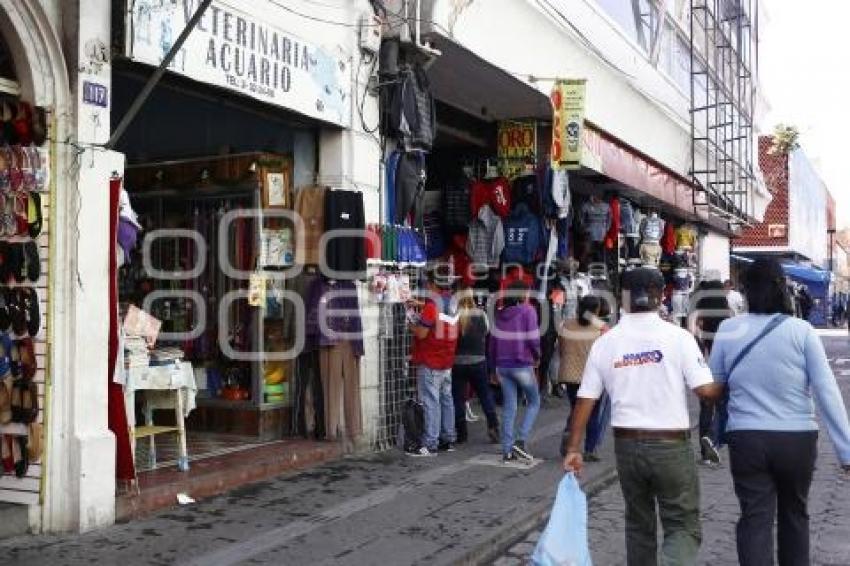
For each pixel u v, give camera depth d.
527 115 12.62
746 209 24.05
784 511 4.73
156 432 7.25
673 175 18.05
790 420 4.61
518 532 6.61
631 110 15.73
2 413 5.98
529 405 8.96
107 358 6.17
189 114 9.01
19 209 5.91
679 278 19.58
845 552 6.09
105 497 6.09
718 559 5.97
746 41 24.41
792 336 4.66
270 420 8.81
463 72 10.52
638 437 4.54
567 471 4.73
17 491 5.95
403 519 6.59
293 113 8.08
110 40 6.19
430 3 8.96
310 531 6.20
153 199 9.48
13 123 5.90
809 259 43.62
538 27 11.57
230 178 8.80
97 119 6.05
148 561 5.41
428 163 13.49
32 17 5.68
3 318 6.01
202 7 5.93
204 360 9.19
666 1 17.69
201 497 7.02
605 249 15.48
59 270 5.91
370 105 9.11
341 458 8.70
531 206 12.34
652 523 4.70
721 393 4.70
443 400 9.42
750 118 24.22
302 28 8.08
